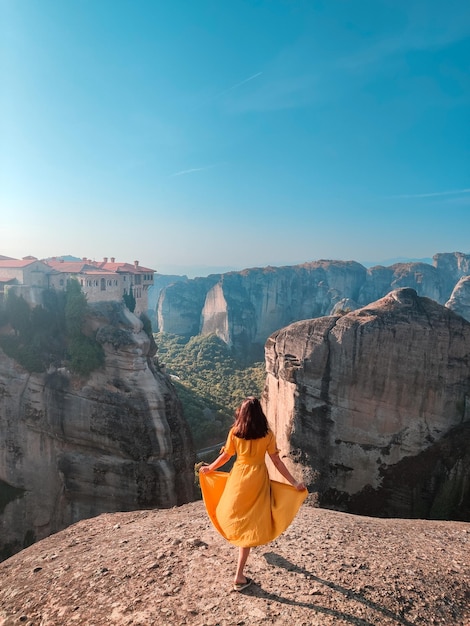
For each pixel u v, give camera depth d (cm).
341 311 5916
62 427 5009
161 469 4766
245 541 808
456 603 860
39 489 5081
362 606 805
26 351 5241
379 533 1202
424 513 3372
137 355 4944
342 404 3769
